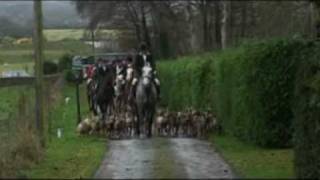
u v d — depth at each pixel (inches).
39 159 763.4
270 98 853.8
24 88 1091.3
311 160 619.2
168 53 2861.7
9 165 690.2
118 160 759.7
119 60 1503.4
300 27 1338.6
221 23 2169.0
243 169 660.1
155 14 2888.8
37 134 852.0
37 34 904.9
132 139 998.4
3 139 812.0
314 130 626.5
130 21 2979.8
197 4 2443.4
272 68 853.8
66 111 1524.4
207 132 1047.6
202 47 2320.4
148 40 2925.7
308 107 633.0
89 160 777.6
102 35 2906.0
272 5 1577.3
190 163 682.2
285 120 855.1
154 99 1036.5
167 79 1695.4
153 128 1083.9
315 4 877.8
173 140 968.3
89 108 1513.3
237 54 956.0
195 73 1290.6
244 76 902.4
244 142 922.1
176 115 1066.1
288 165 695.7
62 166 731.4
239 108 938.7
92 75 1505.9
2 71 1036.5
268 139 856.9
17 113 922.7
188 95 1413.6
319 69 658.2
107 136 1038.4
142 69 1043.9
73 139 1012.5
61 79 2074.3
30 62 1141.1
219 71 1082.1
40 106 892.6
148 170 581.9
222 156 782.5
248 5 1887.3
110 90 1177.4
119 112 1133.7
